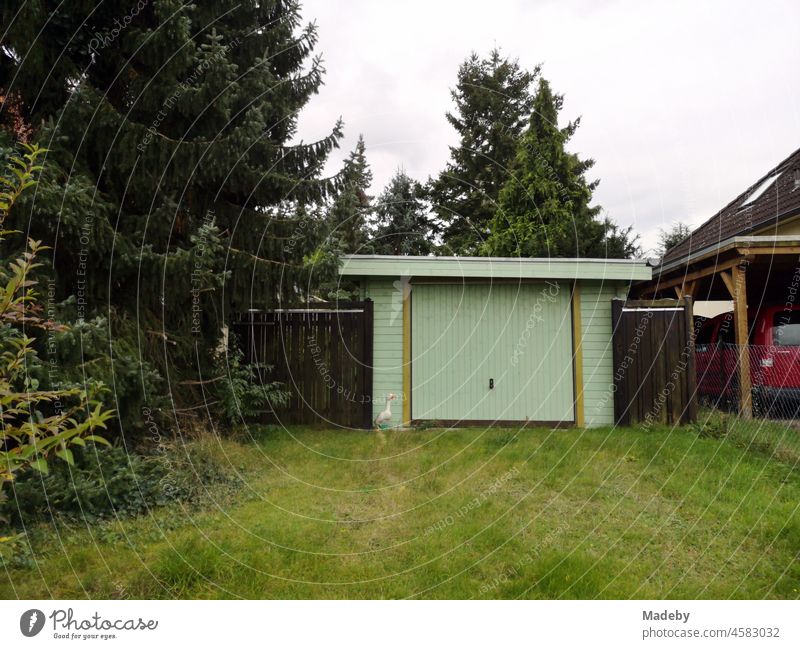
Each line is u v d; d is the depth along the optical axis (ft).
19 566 8.20
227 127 16.24
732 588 7.98
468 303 21.74
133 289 13.89
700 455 15.14
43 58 12.24
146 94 13.87
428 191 53.26
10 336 8.21
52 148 11.77
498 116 54.49
